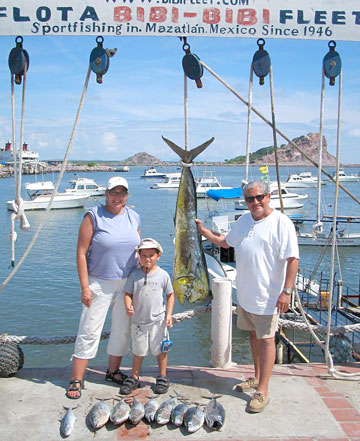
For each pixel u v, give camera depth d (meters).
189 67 4.03
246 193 3.69
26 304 16.36
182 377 4.34
